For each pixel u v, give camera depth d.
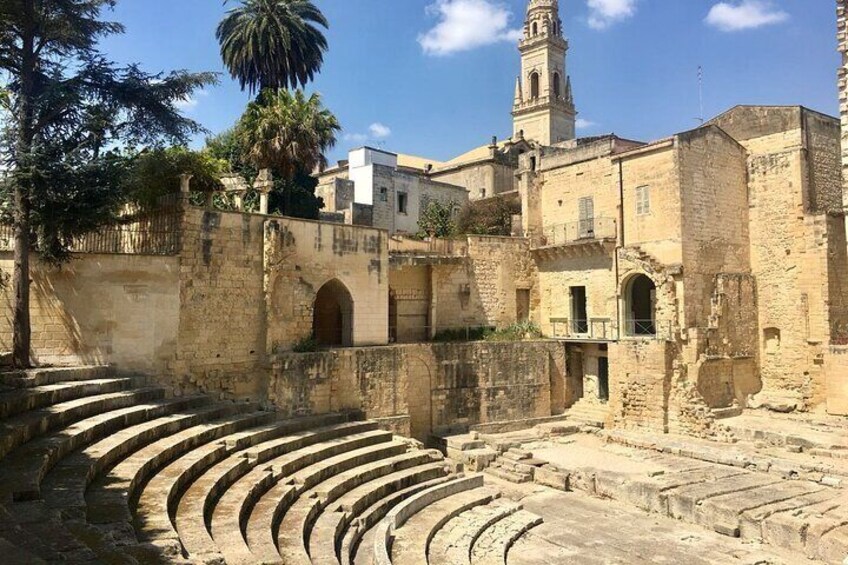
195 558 12.72
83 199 21.55
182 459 19.28
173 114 24.58
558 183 44.12
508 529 23.09
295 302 30.44
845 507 23.14
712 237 37.62
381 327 34.22
